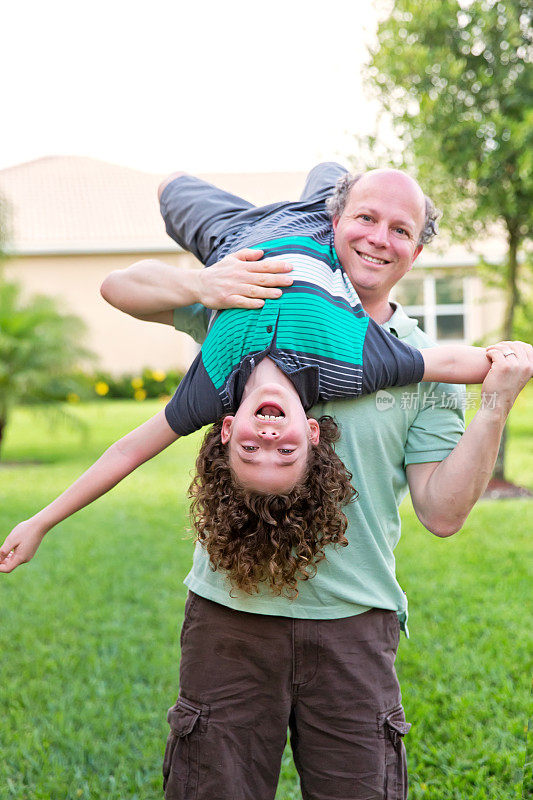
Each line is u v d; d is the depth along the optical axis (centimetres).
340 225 200
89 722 346
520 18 708
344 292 192
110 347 1972
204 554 205
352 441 195
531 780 293
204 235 224
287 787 298
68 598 500
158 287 201
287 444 175
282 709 199
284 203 219
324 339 183
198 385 192
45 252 1930
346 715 198
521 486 829
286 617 196
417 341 211
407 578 523
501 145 700
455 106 709
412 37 719
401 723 204
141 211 2178
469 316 1834
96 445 1202
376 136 745
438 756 309
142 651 420
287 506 179
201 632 202
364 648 200
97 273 1970
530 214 745
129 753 321
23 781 305
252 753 200
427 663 388
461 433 205
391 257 196
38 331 1110
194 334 229
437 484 196
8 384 1080
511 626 436
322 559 190
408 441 204
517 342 194
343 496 185
